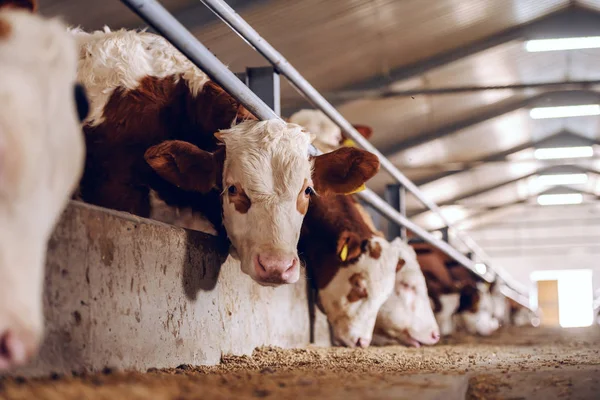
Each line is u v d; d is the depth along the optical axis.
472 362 4.77
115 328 3.34
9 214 1.81
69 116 2.11
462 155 21.03
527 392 3.19
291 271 4.45
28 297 1.80
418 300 7.96
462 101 17.27
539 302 34.09
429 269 12.85
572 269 32.34
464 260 12.18
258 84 5.43
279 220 4.50
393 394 2.59
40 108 1.92
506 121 19.06
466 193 24.89
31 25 2.09
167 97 5.19
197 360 4.23
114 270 3.37
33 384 2.48
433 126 18.61
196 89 5.22
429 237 9.73
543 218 29.39
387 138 19.03
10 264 1.79
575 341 8.76
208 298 4.47
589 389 3.17
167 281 3.91
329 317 6.95
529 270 32.62
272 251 4.42
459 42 14.77
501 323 16.62
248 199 4.56
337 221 6.78
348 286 6.84
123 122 5.07
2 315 1.74
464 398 3.13
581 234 30.80
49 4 10.26
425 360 5.05
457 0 12.74
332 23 12.31
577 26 14.97
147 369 3.60
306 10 11.54
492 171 22.95
